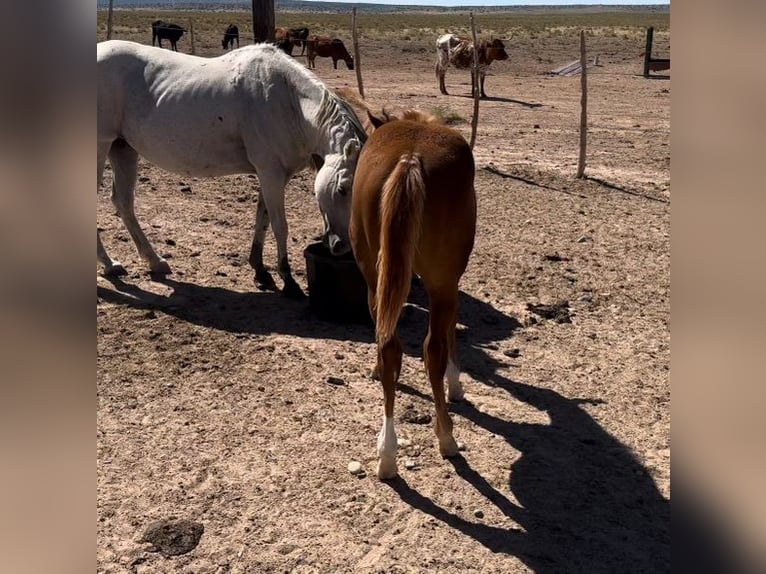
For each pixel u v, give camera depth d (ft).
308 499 11.68
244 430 13.62
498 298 20.74
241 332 17.84
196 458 12.66
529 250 24.68
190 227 25.57
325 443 13.30
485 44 64.49
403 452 13.10
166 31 88.63
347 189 16.81
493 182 33.53
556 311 19.81
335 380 15.60
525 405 14.98
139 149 19.74
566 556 10.52
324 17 361.10
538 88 71.31
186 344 17.04
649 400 15.29
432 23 267.59
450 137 11.92
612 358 17.28
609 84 75.00
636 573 10.19
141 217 26.21
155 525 10.83
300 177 33.27
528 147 42.06
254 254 20.70
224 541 10.65
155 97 19.11
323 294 18.53
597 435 13.88
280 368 16.14
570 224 27.66
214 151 19.43
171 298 19.62
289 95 18.63
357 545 10.66
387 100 59.11
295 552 10.46
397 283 10.44
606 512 11.57
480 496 11.89
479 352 17.38
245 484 12.00
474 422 14.24
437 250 11.28
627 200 31.27
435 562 10.35
